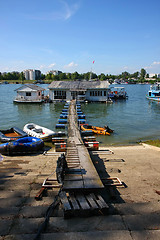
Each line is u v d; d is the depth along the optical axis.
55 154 10.84
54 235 3.89
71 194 5.42
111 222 4.35
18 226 4.27
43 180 7.07
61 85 40.41
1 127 20.42
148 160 9.68
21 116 26.56
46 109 32.59
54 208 5.04
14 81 174.62
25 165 8.94
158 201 5.43
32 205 5.29
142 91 80.88
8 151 10.98
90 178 6.12
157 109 33.72
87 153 8.98
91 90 39.75
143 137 16.94
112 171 7.98
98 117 26.25
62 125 20.09
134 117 26.55
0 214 4.79
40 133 16.50
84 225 4.25
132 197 5.70
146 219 4.47
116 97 49.78
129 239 3.78
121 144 14.70
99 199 5.10
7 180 7.09
